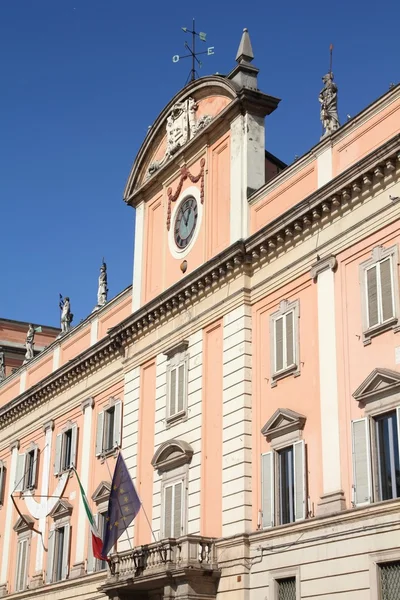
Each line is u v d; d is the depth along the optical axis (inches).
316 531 964.6
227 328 1194.0
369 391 936.3
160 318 1360.7
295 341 1073.5
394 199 964.0
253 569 1047.6
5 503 1859.0
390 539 868.6
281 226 1114.1
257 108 1269.7
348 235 1024.9
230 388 1158.3
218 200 1289.4
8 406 1892.2
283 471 1056.2
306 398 1038.4
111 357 1534.2
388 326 940.0
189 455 1207.6
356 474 931.3
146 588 1186.6
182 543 1099.9
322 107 1143.6
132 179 1525.6
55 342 1798.7
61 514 1587.1
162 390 1325.0
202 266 1240.2
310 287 1073.5
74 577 1466.5
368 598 878.4
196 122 1386.6
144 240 1477.6
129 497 1250.6
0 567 1795.0
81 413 1615.4
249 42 1307.8
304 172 1132.5
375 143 1027.9
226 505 1109.1
